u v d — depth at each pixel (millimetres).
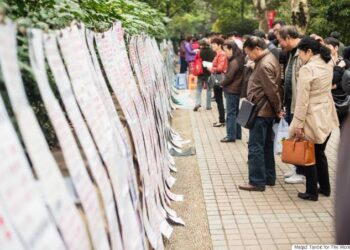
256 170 5328
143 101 4242
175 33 38906
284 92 5512
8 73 1415
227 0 30688
